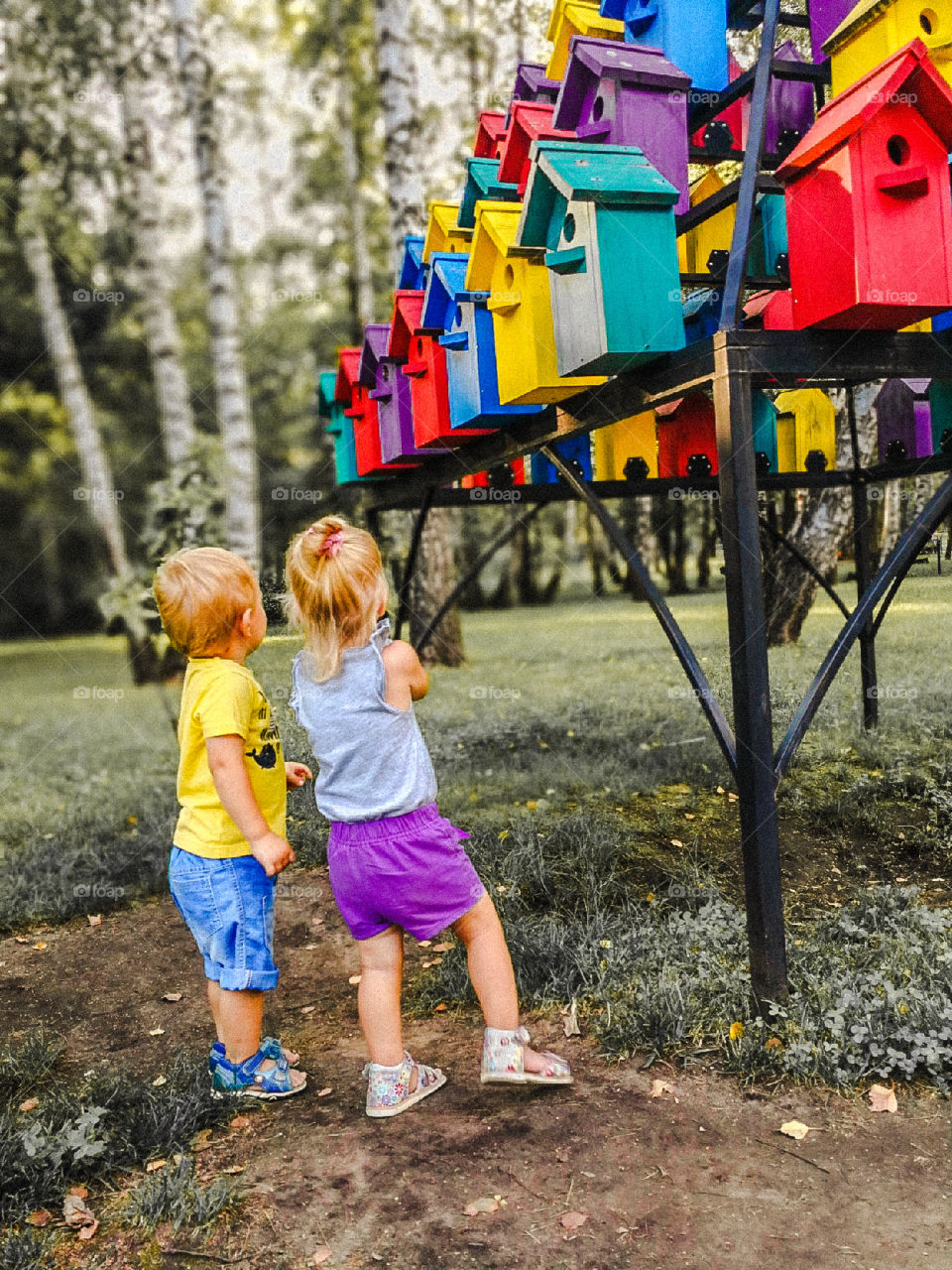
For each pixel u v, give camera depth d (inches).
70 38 503.8
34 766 275.1
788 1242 69.3
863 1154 78.6
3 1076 103.1
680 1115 85.1
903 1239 68.8
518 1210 74.4
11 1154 83.7
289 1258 71.3
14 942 142.7
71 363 524.7
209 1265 71.3
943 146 91.7
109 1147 86.0
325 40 606.9
